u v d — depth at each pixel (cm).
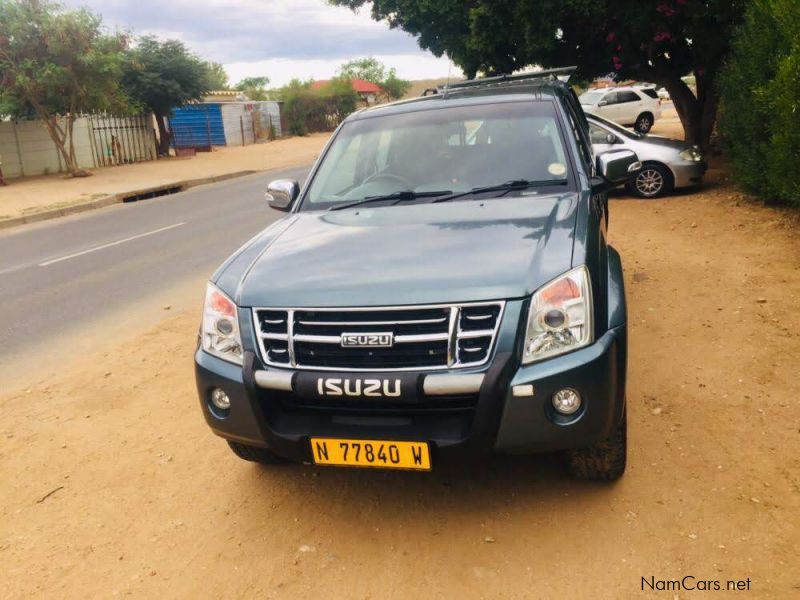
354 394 278
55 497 366
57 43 2064
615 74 1505
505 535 301
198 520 335
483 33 1255
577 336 280
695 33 1191
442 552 295
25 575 304
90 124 2662
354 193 409
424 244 322
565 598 263
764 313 541
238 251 362
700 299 588
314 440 291
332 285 296
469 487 339
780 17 793
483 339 277
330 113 5275
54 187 2020
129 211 1556
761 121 866
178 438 421
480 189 383
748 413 388
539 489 332
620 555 283
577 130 438
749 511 303
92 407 474
